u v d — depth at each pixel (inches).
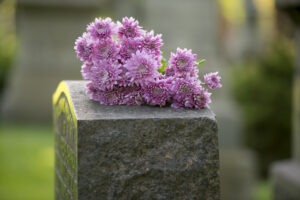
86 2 440.8
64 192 123.3
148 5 353.7
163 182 107.4
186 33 355.6
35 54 448.5
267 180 455.5
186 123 107.7
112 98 114.4
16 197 287.4
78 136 105.0
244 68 474.0
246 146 456.4
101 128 105.7
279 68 460.1
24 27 447.5
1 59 530.6
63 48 448.8
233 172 325.7
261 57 484.4
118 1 376.2
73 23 447.8
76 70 448.5
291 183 222.1
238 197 325.4
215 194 108.8
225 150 328.2
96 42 114.3
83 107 111.8
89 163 105.5
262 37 534.9
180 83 112.9
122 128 106.1
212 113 110.9
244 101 458.6
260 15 542.6
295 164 236.2
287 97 453.7
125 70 114.1
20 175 323.3
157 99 113.5
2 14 601.3
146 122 106.6
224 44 657.0
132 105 114.4
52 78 448.5
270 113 454.0
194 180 108.2
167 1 354.6
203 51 358.0
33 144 381.7
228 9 706.2
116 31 115.2
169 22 354.6
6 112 447.5
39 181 315.0
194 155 108.0
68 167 117.3
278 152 458.6
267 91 455.5
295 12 224.5
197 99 112.9
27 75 448.1
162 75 116.2
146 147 106.8
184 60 114.0
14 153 359.3
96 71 113.3
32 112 447.2
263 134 457.4
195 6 356.2
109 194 106.1
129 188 106.6
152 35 115.9
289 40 471.8
